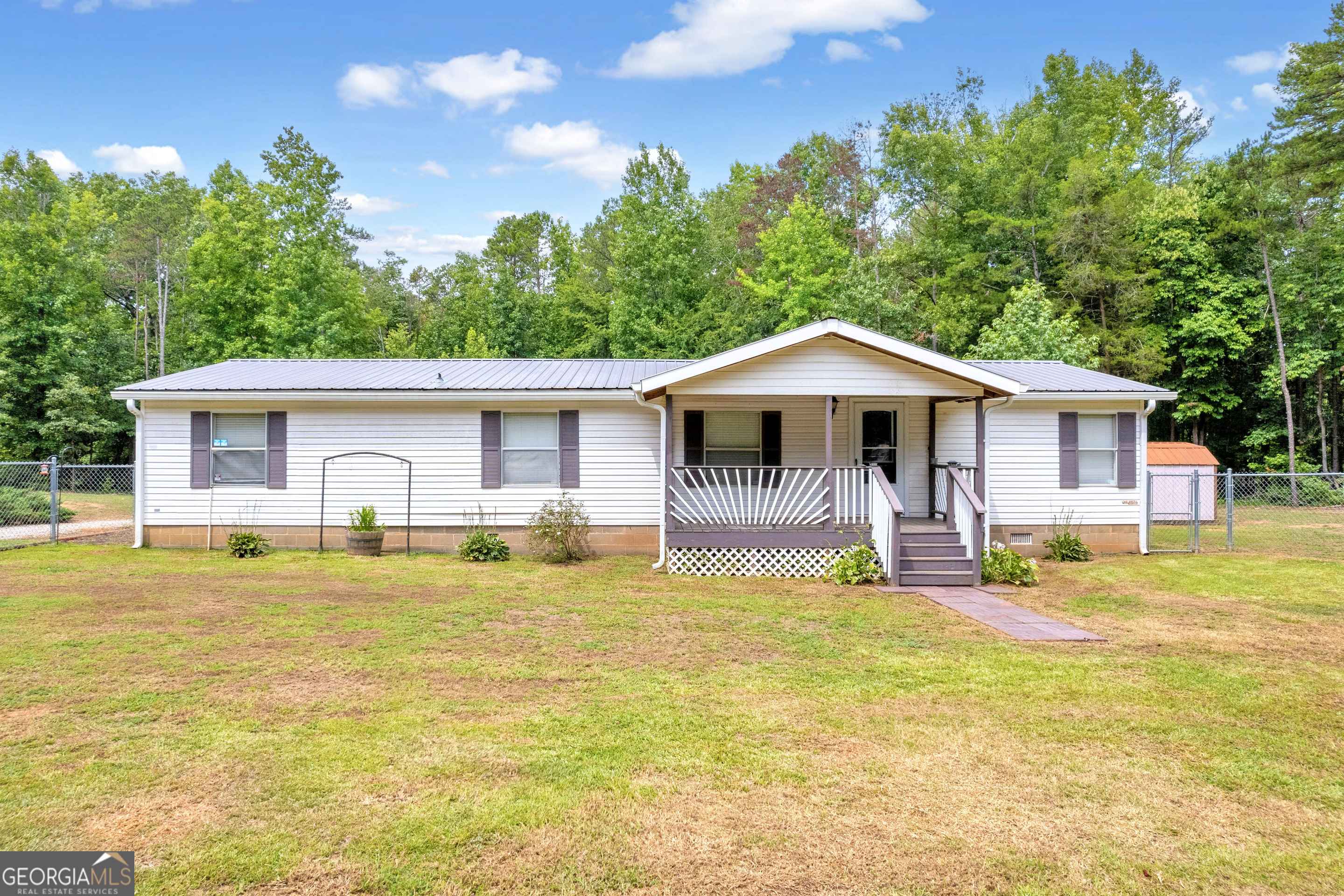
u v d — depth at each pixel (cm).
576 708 582
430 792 435
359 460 1426
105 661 688
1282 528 1884
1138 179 3131
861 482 1258
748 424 1468
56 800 418
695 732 533
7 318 3044
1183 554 1455
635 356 3247
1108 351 2781
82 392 2984
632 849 378
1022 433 1465
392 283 6050
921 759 490
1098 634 834
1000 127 3791
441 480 1422
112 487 2752
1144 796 441
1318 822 412
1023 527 1464
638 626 859
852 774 467
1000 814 418
